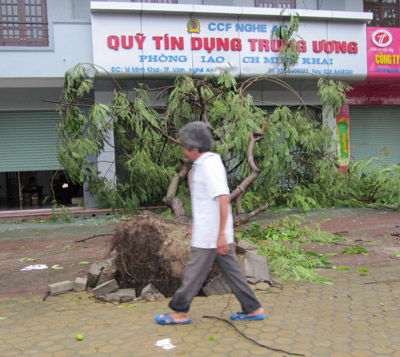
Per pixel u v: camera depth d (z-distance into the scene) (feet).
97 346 10.28
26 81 36.14
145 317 12.07
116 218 32.63
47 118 39.14
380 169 34.35
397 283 14.84
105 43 34.60
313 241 22.49
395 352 9.63
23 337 10.93
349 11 41.83
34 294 14.66
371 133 47.75
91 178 32.60
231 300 13.34
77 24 35.47
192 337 10.66
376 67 40.11
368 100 46.16
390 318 11.64
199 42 36.04
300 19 37.93
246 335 10.67
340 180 33.22
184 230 15.26
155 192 31.53
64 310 12.83
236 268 11.27
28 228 30.63
